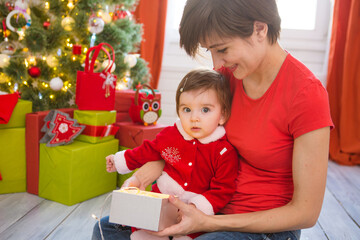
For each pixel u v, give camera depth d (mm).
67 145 1895
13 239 1499
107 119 2004
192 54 919
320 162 879
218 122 1106
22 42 2188
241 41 858
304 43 3324
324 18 3305
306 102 890
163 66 3395
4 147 1929
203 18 836
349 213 1963
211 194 1033
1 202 1861
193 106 1094
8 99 1906
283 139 955
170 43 3438
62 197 1871
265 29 874
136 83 2613
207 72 1123
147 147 1194
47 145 1822
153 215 877
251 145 997
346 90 2936
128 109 2271
